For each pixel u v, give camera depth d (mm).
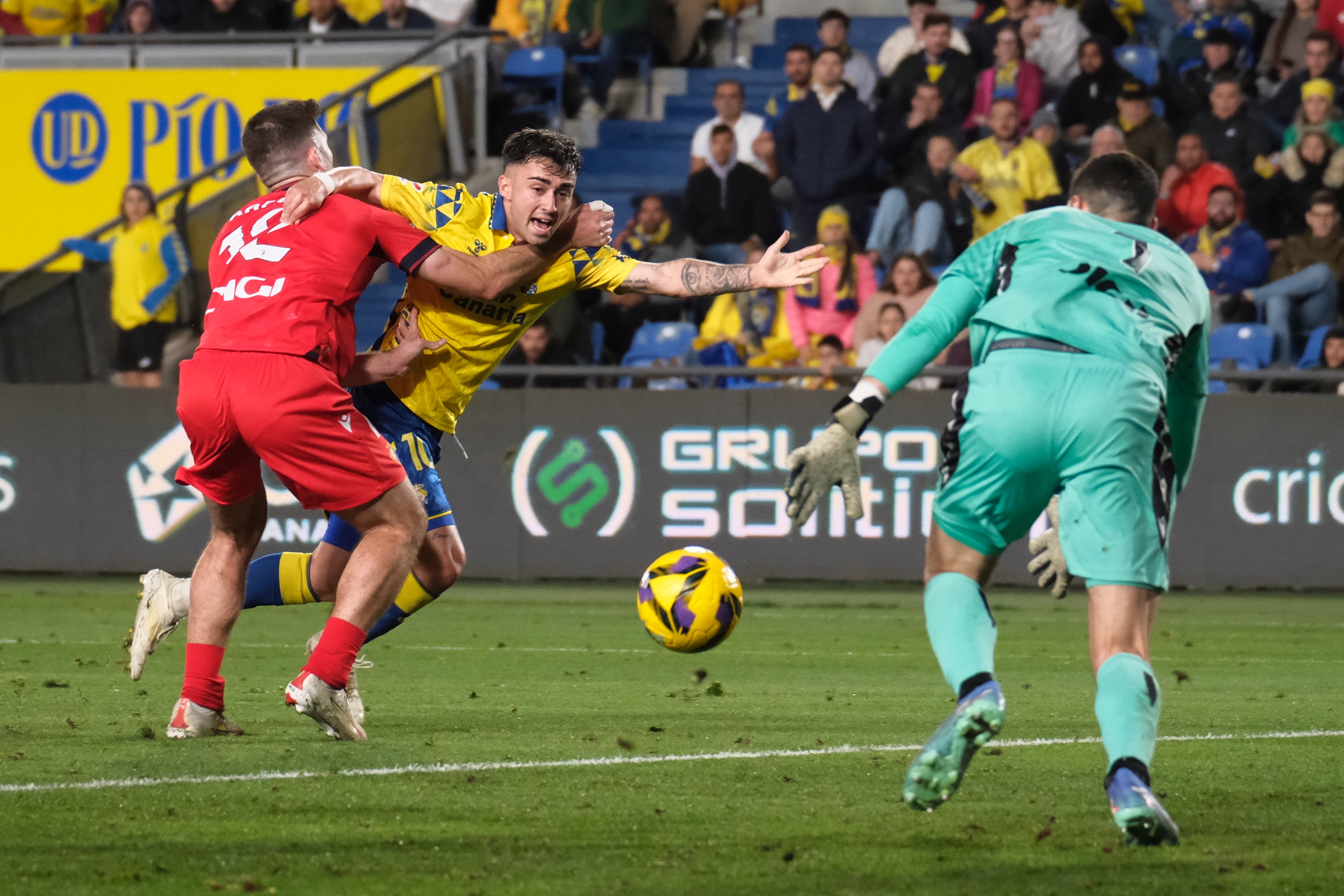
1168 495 11148
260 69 53156
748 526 41656
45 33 60250
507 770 13852
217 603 15969
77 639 28172
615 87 60500
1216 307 45938
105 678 22031
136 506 43469
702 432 41812
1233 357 44969
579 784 13172
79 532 43656
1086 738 16609
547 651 27219
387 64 53250
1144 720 10305
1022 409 10859
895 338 11609
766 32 62594
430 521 17359
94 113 53469
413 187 16609
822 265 16438
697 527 41875
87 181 53438
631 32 59750
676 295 16734
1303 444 40219
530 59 56688
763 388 41500
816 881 9562
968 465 11117
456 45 53281
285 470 14852
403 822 11391
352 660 15438
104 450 43594
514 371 44156
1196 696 21062
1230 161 48719
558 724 17375
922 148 50031
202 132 53219
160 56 53688
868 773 13891
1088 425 10758
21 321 46156
